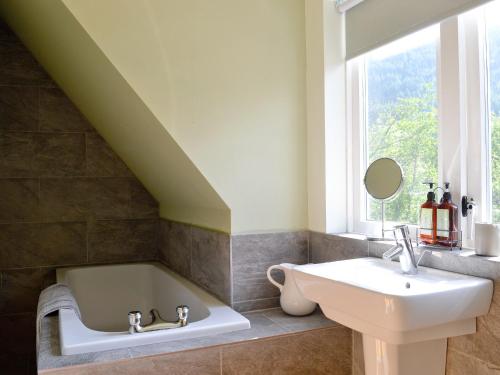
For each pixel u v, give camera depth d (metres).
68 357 1.67
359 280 1.72
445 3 1.77
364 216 2.30
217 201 2.37
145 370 1.69
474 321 1.55
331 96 2.35
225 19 2.28
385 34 2.09
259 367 1.88
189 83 2.20
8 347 3.21
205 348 1.78
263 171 2.37
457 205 1.79
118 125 2.75
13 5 2.68
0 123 3.20
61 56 2.62
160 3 2.15
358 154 2.32
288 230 2.42
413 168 2.03
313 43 2.41
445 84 1.82
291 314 2.19
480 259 1.55
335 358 2.03
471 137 1.76
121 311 3.27
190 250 2.80
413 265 1.69
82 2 2.01
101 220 3.40
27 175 3.24
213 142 2.26
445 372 1.67
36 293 3.26
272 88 2.38
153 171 2.93
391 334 1.40
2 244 3.19
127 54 2.09
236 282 2.28
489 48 1.71
